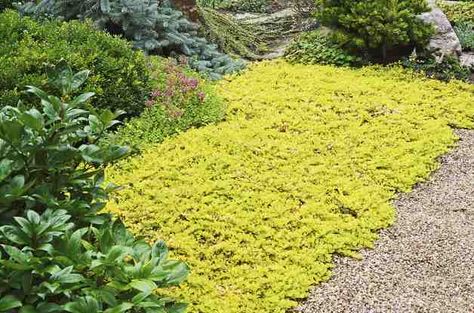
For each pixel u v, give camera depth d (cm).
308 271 475
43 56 650
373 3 920
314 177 610
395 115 755
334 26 974
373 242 524
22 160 286
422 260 502
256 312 428
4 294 257
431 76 878
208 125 712
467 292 464
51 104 297
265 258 488
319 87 827
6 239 272
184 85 760
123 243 299
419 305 447
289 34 1128
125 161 618
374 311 439
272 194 574
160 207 544
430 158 668
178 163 619
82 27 745
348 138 694
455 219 566
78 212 297
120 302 262
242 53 1011
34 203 284
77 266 265
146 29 867
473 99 813
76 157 307
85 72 322
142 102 720
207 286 447
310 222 535
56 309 251
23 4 943
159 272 271
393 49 942
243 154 645
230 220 531
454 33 948
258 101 786
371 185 607
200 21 998
